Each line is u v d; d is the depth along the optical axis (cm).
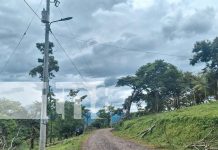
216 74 7600
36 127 5556
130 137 6175
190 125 4331
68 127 8256
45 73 2312
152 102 9731
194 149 3531
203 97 7938
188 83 8825
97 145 4828
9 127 4709
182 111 5541
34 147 5491
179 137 4344
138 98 10050
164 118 5219
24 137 5300
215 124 3966
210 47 7669
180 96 9294
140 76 9738
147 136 5431
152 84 9369
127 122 7950
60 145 5519
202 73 7875
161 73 9406
